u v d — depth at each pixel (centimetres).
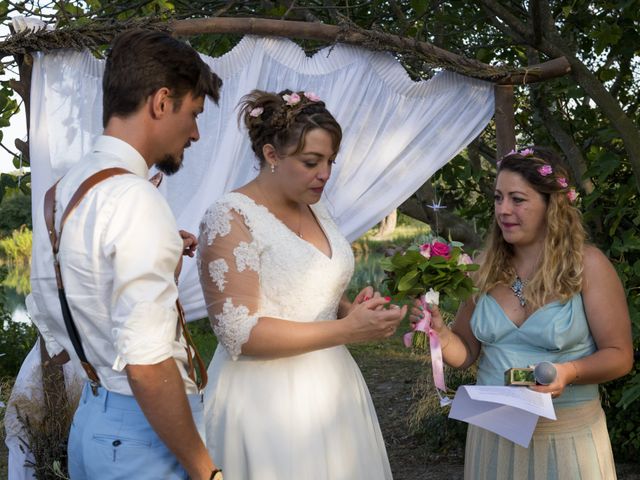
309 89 345
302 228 245
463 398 237
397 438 536
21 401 293
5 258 1559
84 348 171
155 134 174
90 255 161
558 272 243
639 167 395
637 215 413
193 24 320
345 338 223
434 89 355
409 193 351
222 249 228
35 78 306
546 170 244
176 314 164
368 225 348
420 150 354
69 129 309
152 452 168
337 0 490
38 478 288
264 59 342
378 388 679
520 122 541
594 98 395
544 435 240
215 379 247
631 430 436
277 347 223
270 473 234
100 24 306
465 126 357
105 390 171
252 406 238
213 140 335
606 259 247
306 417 239
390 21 544
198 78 177
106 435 167
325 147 229
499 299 255
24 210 1254
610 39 397
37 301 182
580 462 239
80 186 167
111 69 173
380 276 1332
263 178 241
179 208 332
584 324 242
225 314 225
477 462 255
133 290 157
